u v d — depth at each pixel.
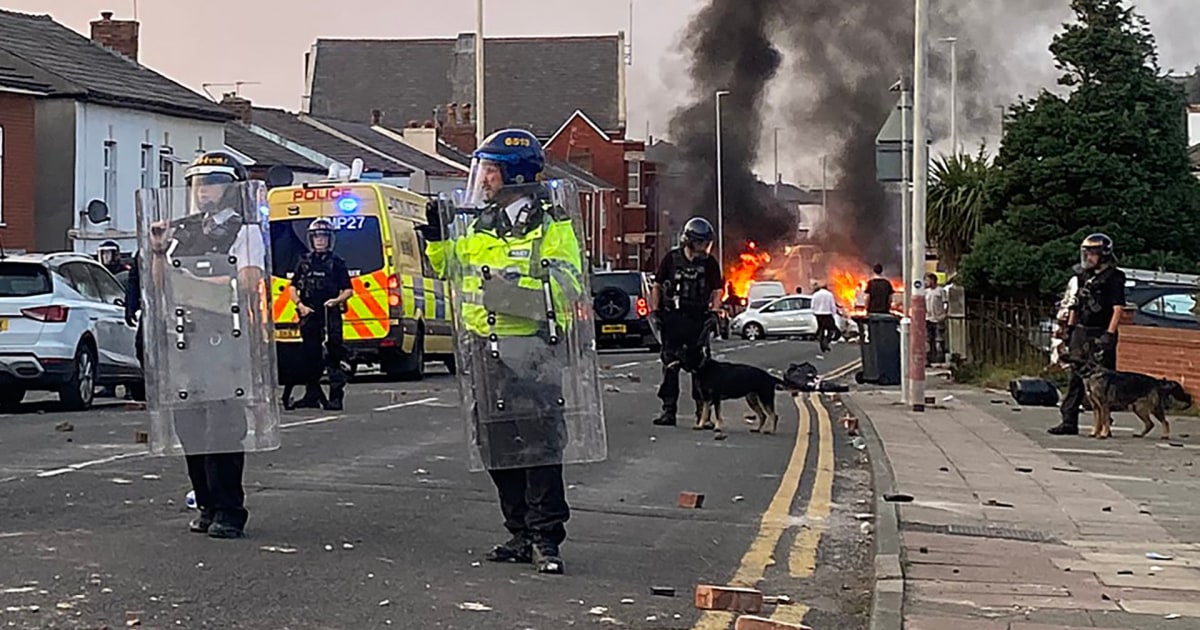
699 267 16.52
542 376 8.21
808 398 22.14
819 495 11.79
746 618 6.98
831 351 40.16
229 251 8.93
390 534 9.29
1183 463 13.62
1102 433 15.85
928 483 11.97
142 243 8.99
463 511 10.21
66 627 6.73
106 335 18.80
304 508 10.14
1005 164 27.53
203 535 9.01
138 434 14.09
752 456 14.27
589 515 10.46
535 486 8.30
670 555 9.07
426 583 7.91
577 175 71.06
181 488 10.80
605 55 80.94
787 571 8.74
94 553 8.37
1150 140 26.80
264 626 6.88
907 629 6.93
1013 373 24.03
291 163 47.09
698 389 16.56
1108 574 8.32
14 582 7.59
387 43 82.00
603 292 39.94
